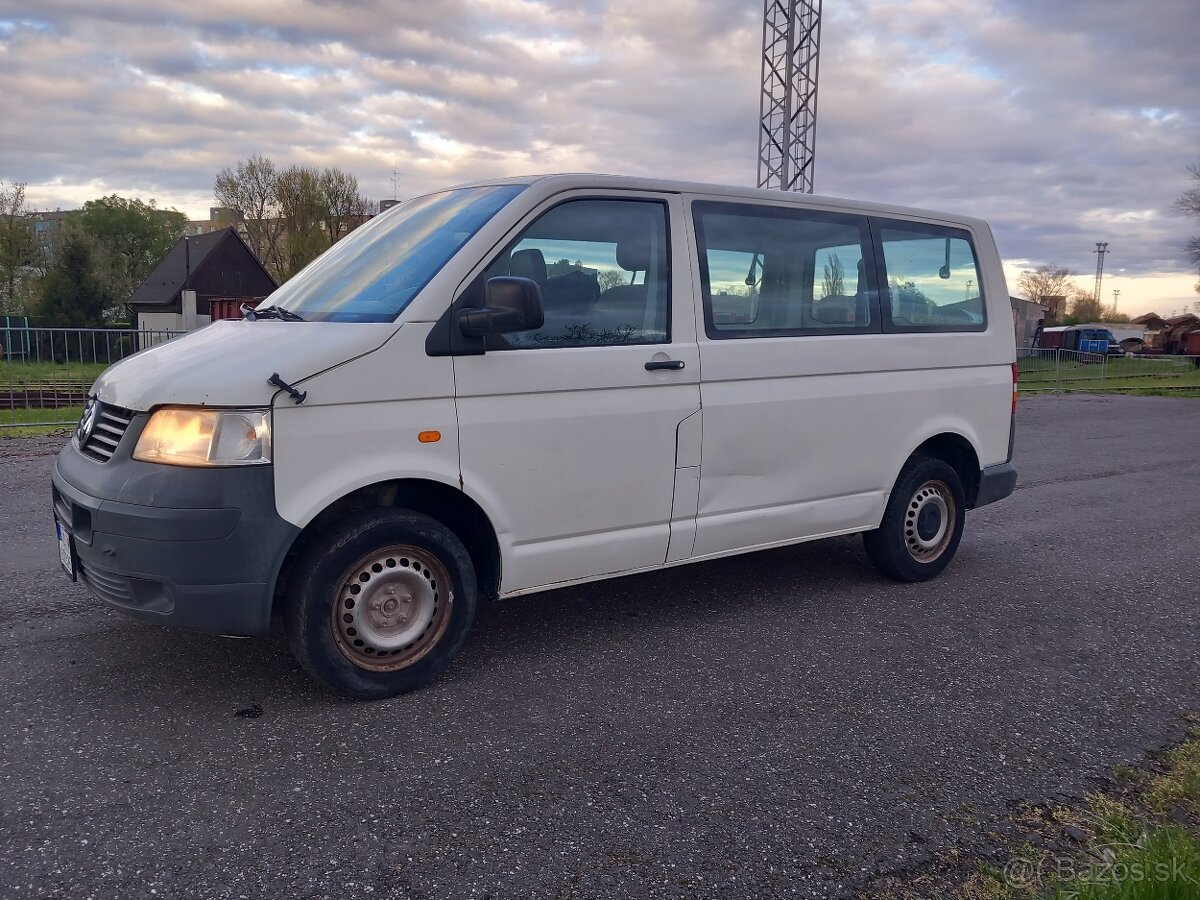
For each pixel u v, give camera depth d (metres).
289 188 53.50
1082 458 11.88
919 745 3.68
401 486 3.99
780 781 3.36
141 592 3.53
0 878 2.66
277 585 3.96
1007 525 7.75
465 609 4.07
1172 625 5.26
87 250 46.34
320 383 3.58
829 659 4.56
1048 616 5.34
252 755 3.41
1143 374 29.25
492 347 3.98
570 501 4.26
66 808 3.03
